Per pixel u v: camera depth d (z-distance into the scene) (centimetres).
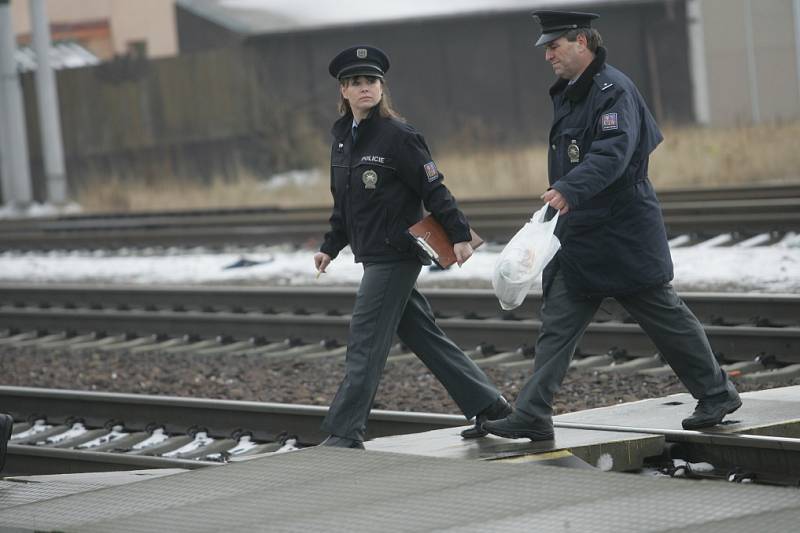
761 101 14488
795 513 1695
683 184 8644
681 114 14288
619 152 2177
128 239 7331
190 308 5066
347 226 2472
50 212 10981
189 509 1934
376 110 2411
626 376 3488
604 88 2242
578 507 1789
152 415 3306
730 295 3872
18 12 18012
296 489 2022
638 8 14275
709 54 14412
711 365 2419
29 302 5475
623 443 2384
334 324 4259
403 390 3516
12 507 2048
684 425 2448
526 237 2259
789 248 5144
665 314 2381
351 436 2408
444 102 14600
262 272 5825
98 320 4788
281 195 10638
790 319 3788
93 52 17450
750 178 8562
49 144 11119
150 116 13988
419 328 2484
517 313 4341
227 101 13712
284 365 3978
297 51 14525
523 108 14438
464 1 14525
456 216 2355
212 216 8819
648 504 1783
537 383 2358
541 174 9100
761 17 14475
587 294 2348
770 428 2448
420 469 2106
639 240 2316
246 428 3161
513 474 2022
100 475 2558
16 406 3538
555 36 2270
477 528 1716
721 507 1744
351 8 14775
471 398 2477
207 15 16075
